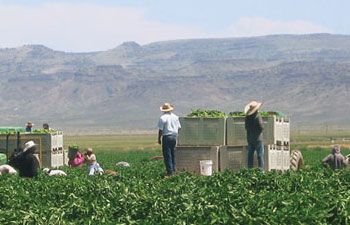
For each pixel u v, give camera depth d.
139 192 27.42
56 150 56.62
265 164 38.59
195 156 39.22
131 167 50.88
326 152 108.75
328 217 22.52
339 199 23.39
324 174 32.84
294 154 44.25
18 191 29.02
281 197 24.08
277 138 39.44
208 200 24.61
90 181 30.84
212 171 38.97
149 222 22.16
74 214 24.52
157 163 59.22
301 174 31.67
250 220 21.56
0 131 57.91
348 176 30.88
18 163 37.22
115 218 24.11
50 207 25.02
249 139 37.91
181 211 23.20
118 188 28.23
